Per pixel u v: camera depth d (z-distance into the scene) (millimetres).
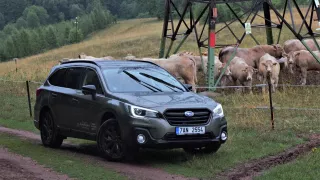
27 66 33719
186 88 9984
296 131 11461
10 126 14250
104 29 99812
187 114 8578
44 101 10875
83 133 9742
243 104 14930
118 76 9688
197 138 8656
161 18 91875
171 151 10023
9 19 138250
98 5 132750
